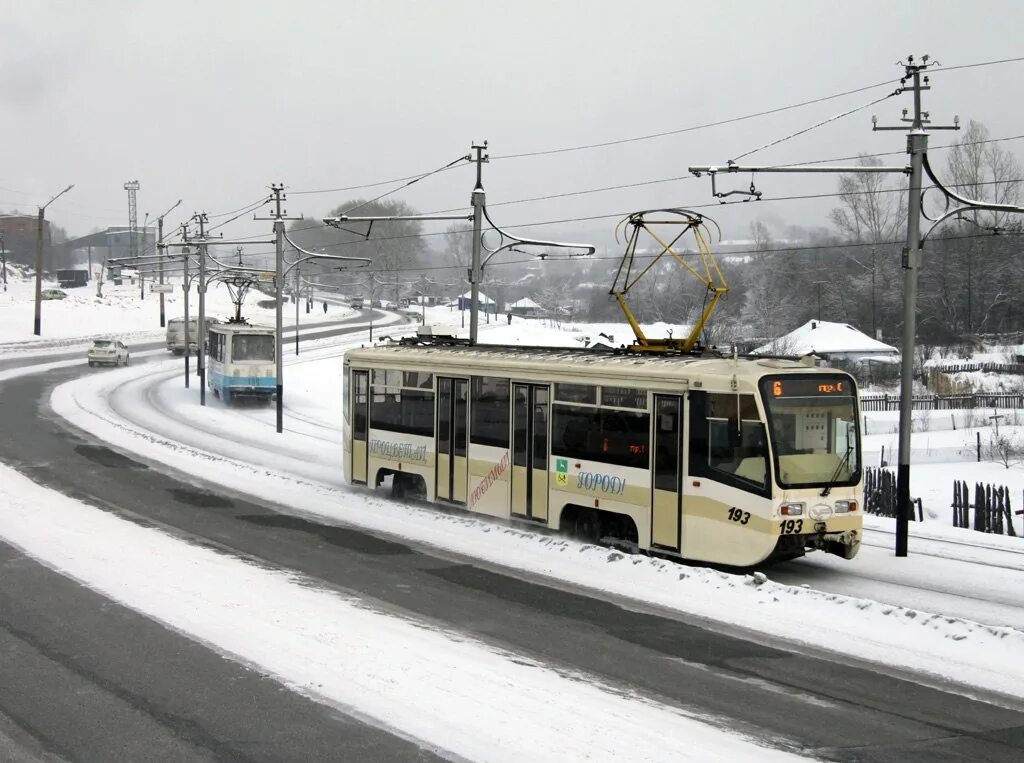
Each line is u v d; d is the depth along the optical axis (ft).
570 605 43.86
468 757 27.45
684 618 41.98
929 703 32.55
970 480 106.22
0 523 59.98
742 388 48.24
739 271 316.40
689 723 30.37
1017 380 187.11
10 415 121.49
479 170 92.48
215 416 132.67
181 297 363.35
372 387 71.61
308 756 27.43
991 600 47.14
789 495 47.52
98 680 33.35
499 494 60.44
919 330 245.04
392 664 35.17
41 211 252.42
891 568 53.72
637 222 62.69
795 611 42.42
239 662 35.19
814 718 31.09
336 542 57.00
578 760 27.32
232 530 60.18
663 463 51.19
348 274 483.10
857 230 253.24
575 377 55.93
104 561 50.55
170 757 27.27
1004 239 234.99
